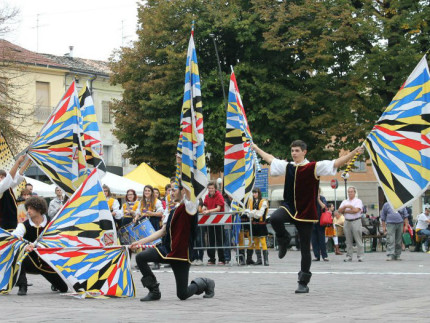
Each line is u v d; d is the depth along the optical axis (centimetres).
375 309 808
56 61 5050
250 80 3506
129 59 3775
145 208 1762
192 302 957
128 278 1062
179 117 3619
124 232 1755
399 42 3120
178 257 966
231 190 1344
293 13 3284
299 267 1700
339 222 2545
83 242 1092
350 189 2014
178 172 998
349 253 2017
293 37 3272
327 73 3328
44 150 1255
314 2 3256
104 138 5238
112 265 1065
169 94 3588
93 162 1460
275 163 1035
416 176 1045
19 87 3844
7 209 1202
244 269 1647
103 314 832
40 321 771
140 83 3744
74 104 1279
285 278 1345
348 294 1016
